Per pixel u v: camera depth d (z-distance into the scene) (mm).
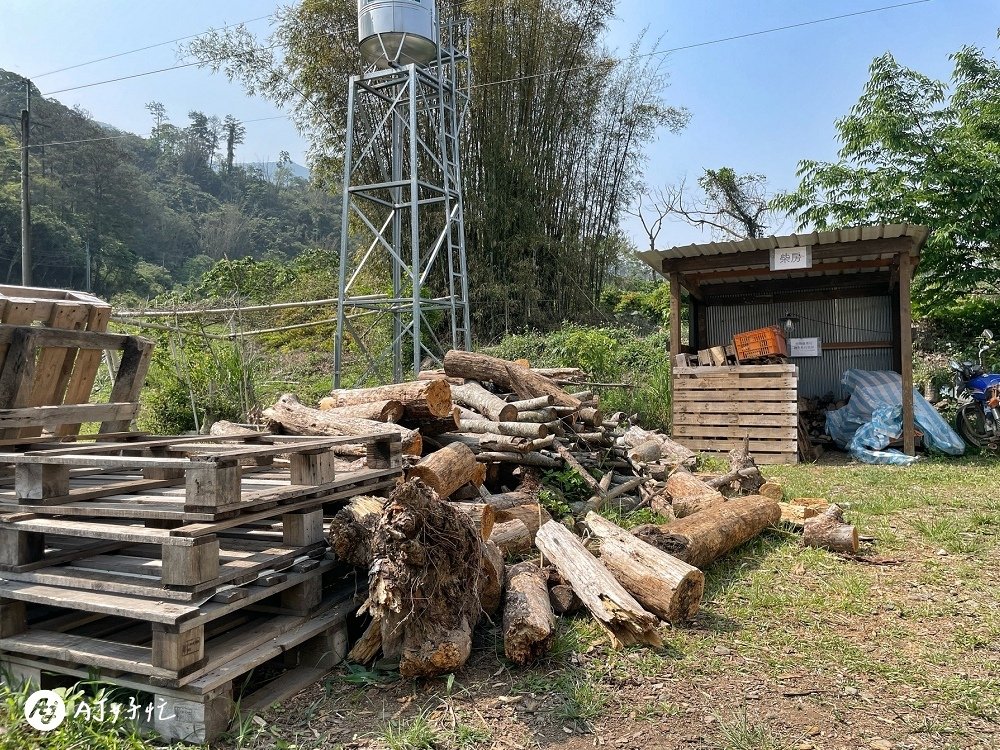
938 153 12609
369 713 3021
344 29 17844
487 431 6223
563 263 18969
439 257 18125
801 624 3910
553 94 18828
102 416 4551
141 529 2979
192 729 2789
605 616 3562
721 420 10023
